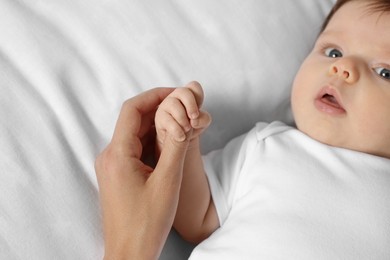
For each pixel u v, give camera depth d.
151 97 0.81
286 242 0.75
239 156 0.89
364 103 0.83
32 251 0.72
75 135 0.81
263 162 0.85
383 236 0.75
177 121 0.72
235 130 0.97
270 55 0.97
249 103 0.97
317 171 0.82
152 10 0.91
